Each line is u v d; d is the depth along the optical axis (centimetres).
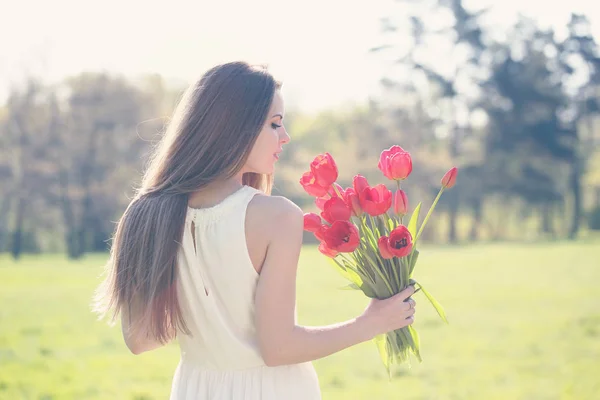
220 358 207
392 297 212
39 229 4181
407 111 5059
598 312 1374
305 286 1970
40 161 3959
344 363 934
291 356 195
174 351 1036
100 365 926
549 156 4866
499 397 744
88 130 3994
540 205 4984
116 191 4041
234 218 197
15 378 840
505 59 4947
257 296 195
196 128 199
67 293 1884
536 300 1587
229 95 199
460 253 3219
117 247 211
